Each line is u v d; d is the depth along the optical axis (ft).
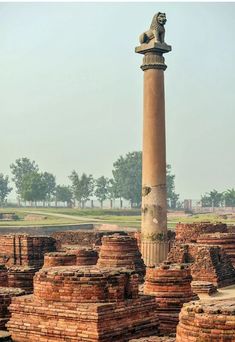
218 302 58.85
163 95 142.61
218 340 52.90
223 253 117.29
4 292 77.15
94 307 64.80
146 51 142.51
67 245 153.17
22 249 125.90
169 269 80.28
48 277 68.74
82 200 654.12
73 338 65.41
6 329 73.15
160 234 139.33
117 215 485.15
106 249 114.42
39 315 68.23
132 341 62.18
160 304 79.41
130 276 69.51
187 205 651.66
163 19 142.92
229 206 618.85
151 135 141.08
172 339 62.34
